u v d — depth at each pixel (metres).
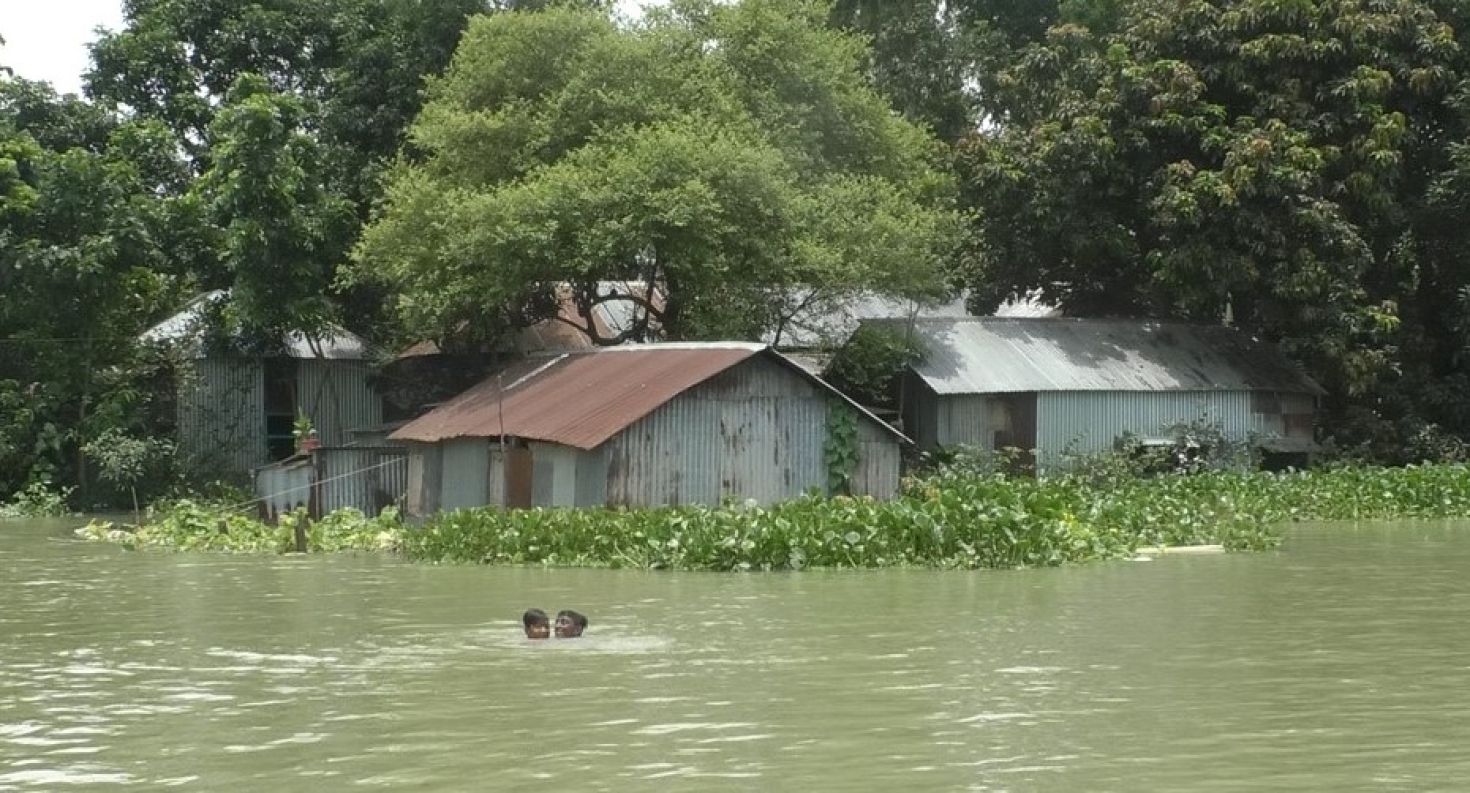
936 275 34.66
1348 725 10.80
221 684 12.60
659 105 33.47
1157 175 37.22
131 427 36.62
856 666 13.16
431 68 39.59
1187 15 37.94
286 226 35.22
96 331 36.72
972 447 33.38
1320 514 30.62
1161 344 37.47
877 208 33.78
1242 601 17.53
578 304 35.09
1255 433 36.56
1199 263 36.31
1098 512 25.11
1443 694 11.92
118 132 39.75
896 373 34.69
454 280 32.34
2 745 10.43
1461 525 29.02
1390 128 36.59
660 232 31.14
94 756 10.09
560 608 17.19
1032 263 39.38
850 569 21.27
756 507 23.17
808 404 27.56
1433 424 38.72
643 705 11.55
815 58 35.53
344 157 38.94
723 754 9.95
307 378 38.66
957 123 45.34
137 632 15.70
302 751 10.17
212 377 38.22
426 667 13.33
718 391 26.64
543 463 27.14
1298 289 36.06
